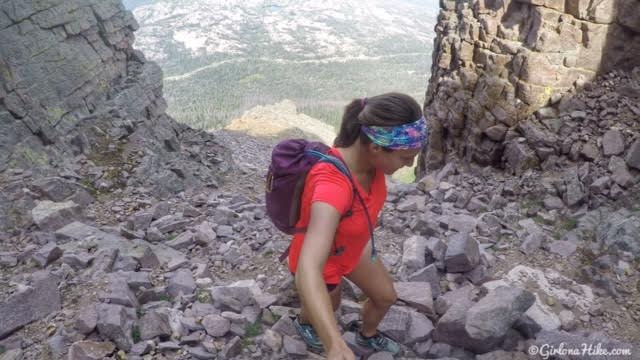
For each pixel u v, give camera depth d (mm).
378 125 2051
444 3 12602
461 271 4152
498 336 3084
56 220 5598
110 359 3105
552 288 4020
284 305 3908
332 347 1740
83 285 3934
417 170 13516
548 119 8094
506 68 8711
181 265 4566
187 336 3395
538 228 5340
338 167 2119
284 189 2248
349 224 2230
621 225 4754
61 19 11016
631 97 7703
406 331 3387
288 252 2848
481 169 9094
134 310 3576
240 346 3369
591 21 7984
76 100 10555
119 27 13867
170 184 8945
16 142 8188
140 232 5336
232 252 4816
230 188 10484
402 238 5203
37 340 3363
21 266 4504
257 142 41500
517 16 9000
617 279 4164
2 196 6020
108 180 8164
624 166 6266
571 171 6797
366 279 2803
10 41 9273
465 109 9727
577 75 8172
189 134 14492
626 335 3551
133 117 12258
